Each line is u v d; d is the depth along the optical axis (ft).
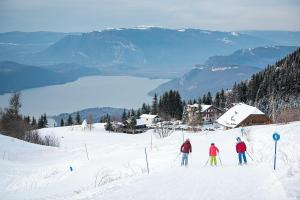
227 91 604.90
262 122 282.77
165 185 61.67
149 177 70.64
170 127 358.64
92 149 169.37
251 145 105.40
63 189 90.48
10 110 279.28
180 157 97.35
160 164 93.97
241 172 68.49
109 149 154.30
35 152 175.11
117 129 430.61
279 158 78.84
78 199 58.80
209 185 58.90
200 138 143.23
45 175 112.47
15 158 156.76
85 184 90.84
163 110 487.61
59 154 170.19
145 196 55.16
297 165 67.10
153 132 310.04
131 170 94.94
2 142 184.96
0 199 88.02
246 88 534.37
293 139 99.25
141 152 122.42
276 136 70.08
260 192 51.39
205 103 559.79
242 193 51.90
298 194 46.47
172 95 505.66
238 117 286.66
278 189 50.24
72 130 371.15
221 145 114.73
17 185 104.73
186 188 58.13
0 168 124.57
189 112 412.36
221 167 76.33
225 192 53.42
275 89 459.32
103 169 101.09
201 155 98.63
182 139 149.48
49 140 252.62
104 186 67.92
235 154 95.66
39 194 89.20
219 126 384.47
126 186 64.13
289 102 408.26
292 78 468.34
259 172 67.26
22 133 255.09
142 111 556.92
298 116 198.39
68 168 116.26
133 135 311.88
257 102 463.42
